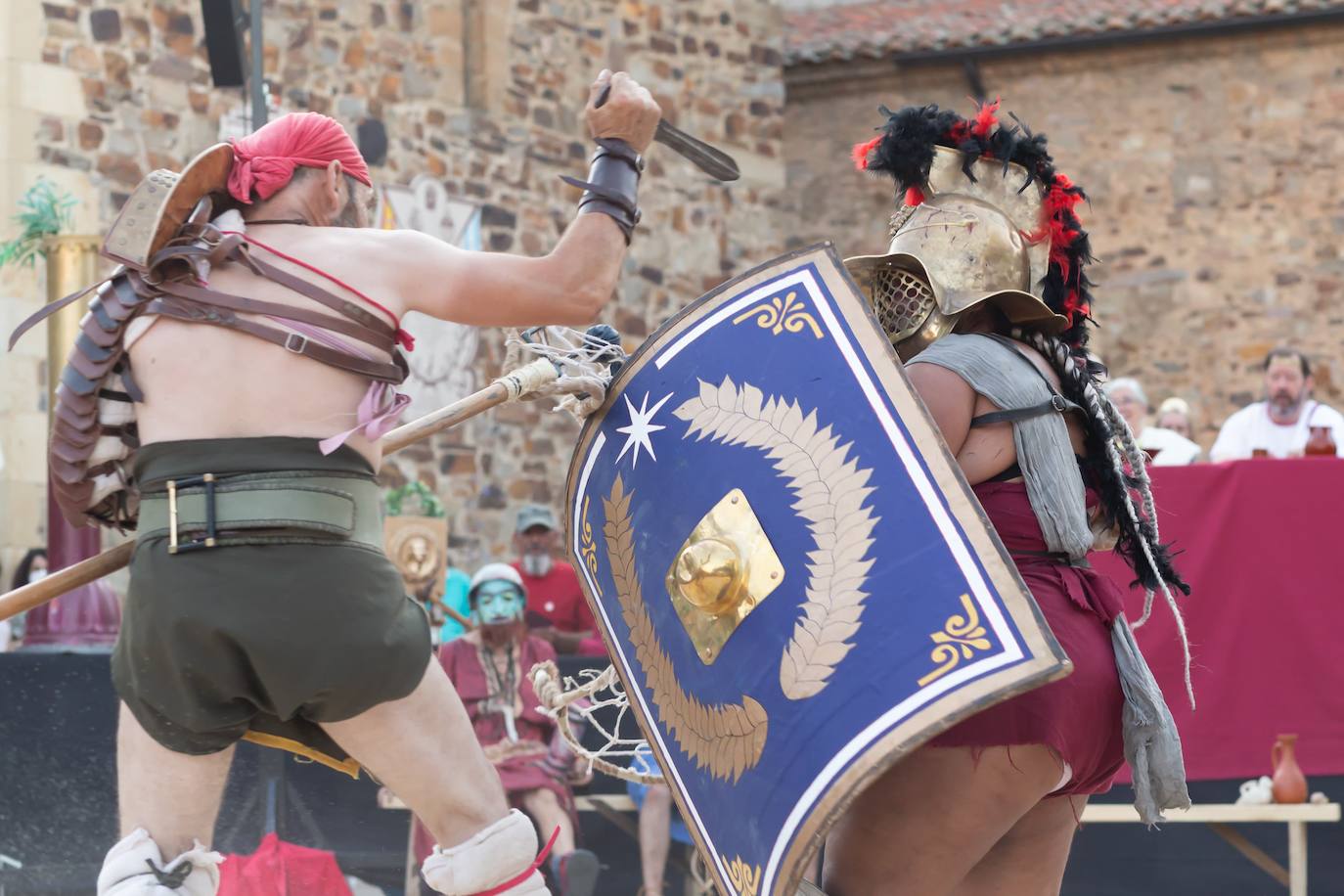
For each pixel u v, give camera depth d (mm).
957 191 3227
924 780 2926
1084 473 3223
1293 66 17344
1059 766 2951
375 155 13594
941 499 2680
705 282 16656
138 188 2867
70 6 11633
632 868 7340
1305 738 6332
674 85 16484
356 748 2918
